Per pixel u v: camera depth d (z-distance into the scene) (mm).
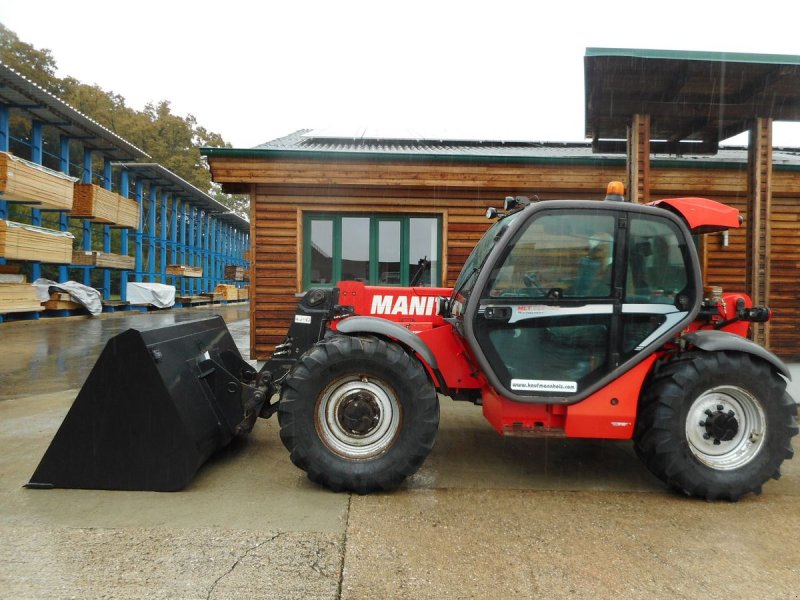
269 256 6797
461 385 3547
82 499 2957
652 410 3135
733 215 3371
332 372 3115
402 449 3094
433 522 2762
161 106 44906
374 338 3236
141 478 3098
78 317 16562
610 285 3213
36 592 2037
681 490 3143
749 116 5762
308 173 6613
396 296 3965
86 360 8203
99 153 20531
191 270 26969
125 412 3100
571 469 3691
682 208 3361
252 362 6793
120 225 19797
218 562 2295
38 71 31625
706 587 2176
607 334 3205
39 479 3088
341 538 2549
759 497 3230
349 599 2041
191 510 2844
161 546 2428
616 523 2803
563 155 7180
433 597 2068
